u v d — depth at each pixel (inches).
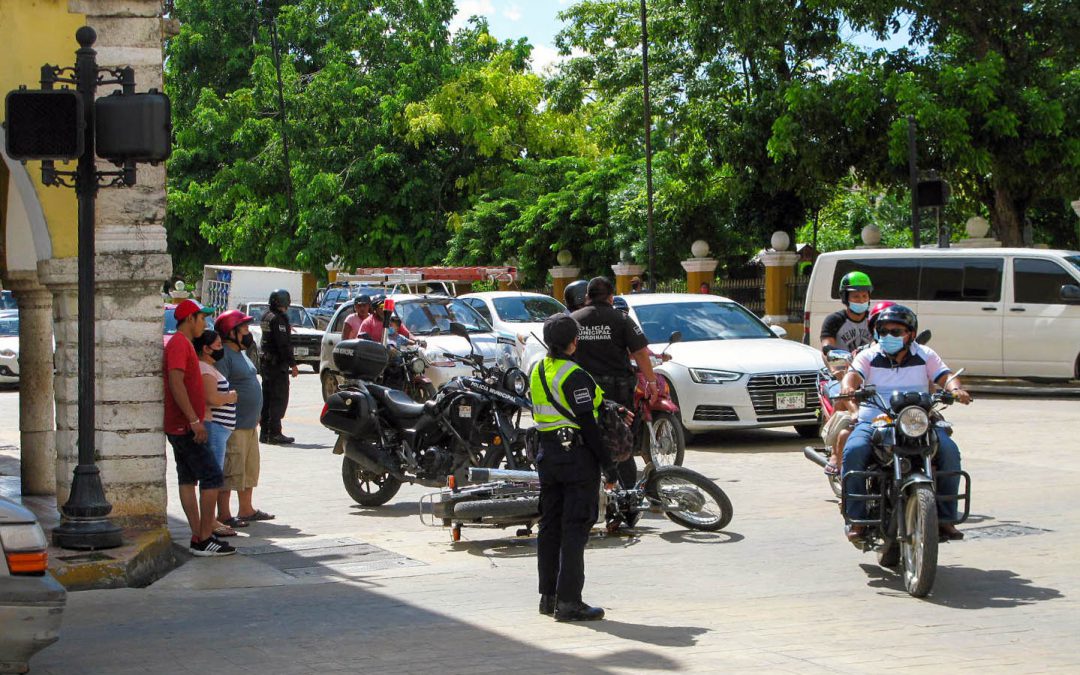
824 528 382.9
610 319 390.9
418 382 597.6
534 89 1756.9
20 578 209.3
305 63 1978.3
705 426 565.3
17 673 213.2
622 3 1379.2
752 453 554.3
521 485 374.6
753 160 1157.1
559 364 275.6
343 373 452.8
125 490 362.9
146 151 310.5
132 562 317.1
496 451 413.1
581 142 1780.3
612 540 372.8
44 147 301.7
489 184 1744.6
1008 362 788.0
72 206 365.4
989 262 796.6
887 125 1029.8
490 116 1715.1
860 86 1010.1
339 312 837.2
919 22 1045.8
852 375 325.7
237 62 1982.0
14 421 779.4
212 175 1915.6
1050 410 701.3
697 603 290.4
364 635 261.3
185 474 360.5
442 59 1817.2
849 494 310.7
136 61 366.6
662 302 635.5
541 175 1624.0
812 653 241.9
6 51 361.1
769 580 314.8
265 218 1768.0
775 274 1139.3
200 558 356.5
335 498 467.2
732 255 1316.4
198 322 371.2
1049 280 780.0
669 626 267.1
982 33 1019.9
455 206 1764.3
